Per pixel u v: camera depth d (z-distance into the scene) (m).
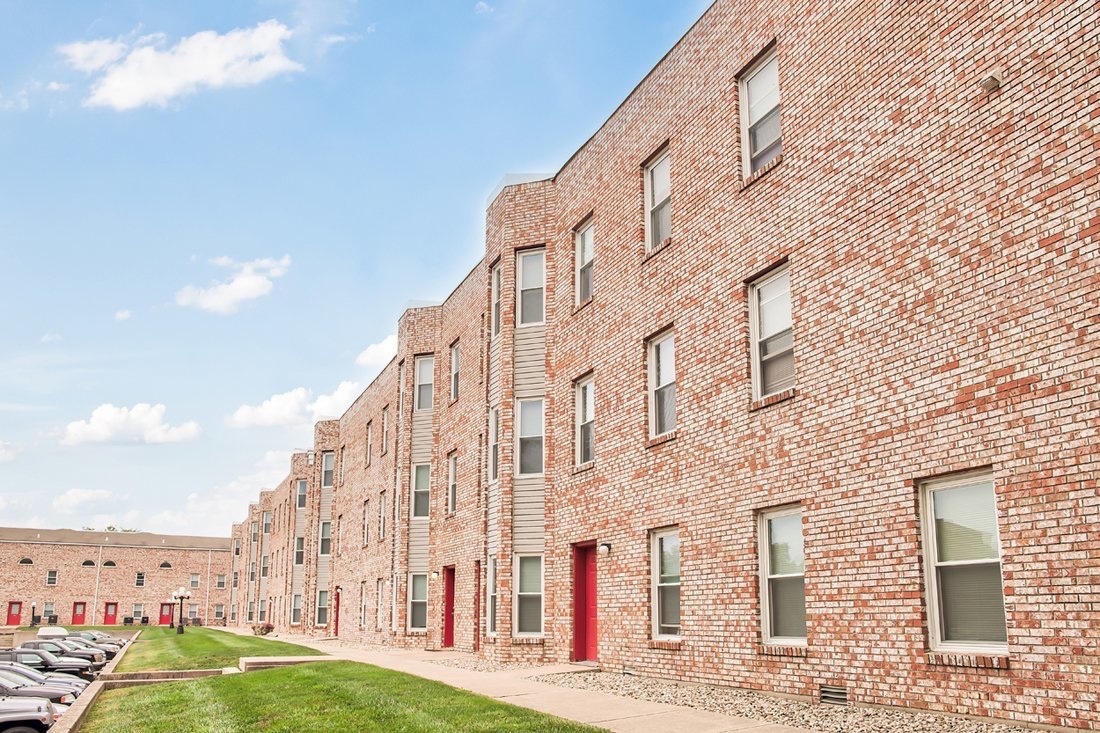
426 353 33.06
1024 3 9.91
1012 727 9.12
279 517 68.19
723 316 14.62
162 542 99.62
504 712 11.87
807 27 13.25
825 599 11.84
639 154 17.81
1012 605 9.32
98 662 31.80
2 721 14.66
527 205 22.58
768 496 13.13
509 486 21.41
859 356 11.70
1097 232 8.94
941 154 10.78
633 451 16.98
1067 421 9.01
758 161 14.46
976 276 10.17
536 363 21.81
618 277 18.22
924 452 10.59
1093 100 9.09
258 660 22.36
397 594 32.12
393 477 35.00
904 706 10.49
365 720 12.10
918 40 11.27
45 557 91.44
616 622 16.92
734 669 13.49
